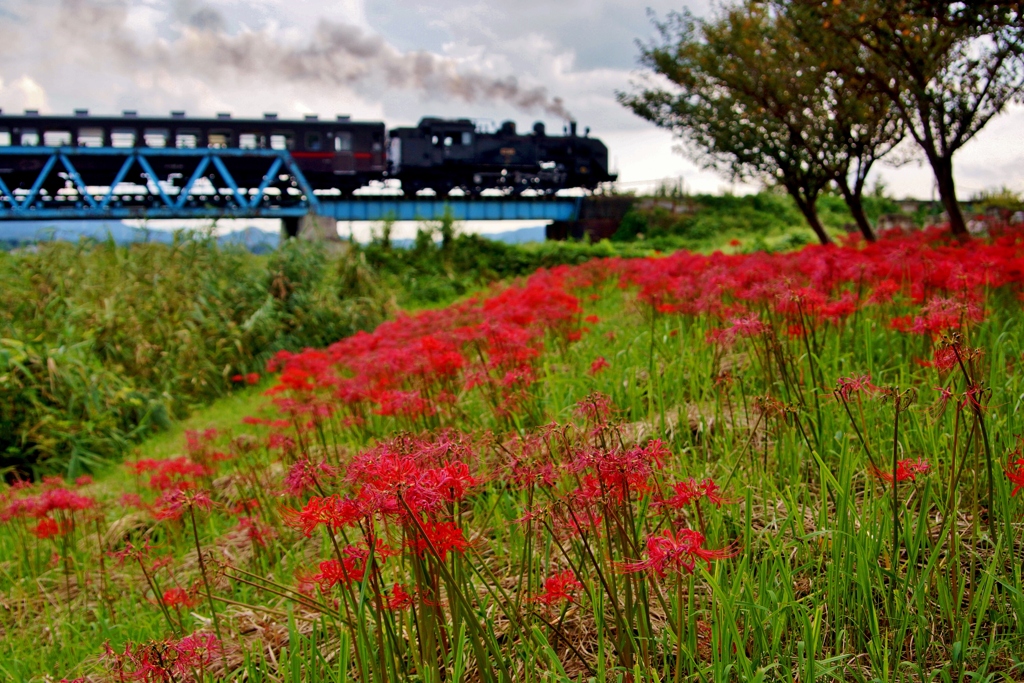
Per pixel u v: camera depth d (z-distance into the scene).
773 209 36.41
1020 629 2.10
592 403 2.31
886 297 4.22
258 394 9.80
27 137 29.48
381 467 1.72
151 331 10.16
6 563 4.38
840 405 3.42
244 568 3.73
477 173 35.19
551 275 10.78
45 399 7.68
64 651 3.13
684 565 1.66
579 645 2.36
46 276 9.70
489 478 2.01
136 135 30.62
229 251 12.56
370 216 35.09
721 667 1.96
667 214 36.16
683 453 3.24
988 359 3.67
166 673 1.98
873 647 2.09
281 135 32.38
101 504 4.65
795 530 2.62
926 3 7.36
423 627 1.98
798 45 11.24
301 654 2.46
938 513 2.74
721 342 3.85
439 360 4.23
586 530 2.05
